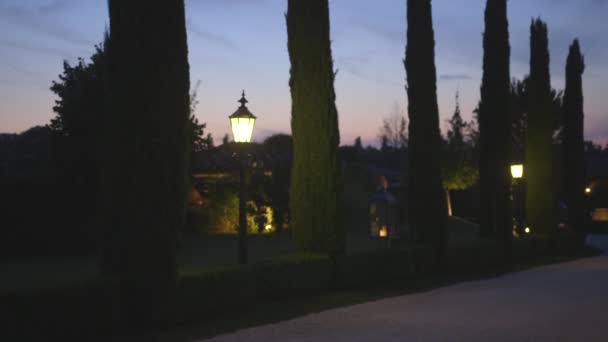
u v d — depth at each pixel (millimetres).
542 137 29781
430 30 20172
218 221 37656
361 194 44438
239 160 12969
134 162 9945
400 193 46094
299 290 13602
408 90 20219
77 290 8641
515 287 16281
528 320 11148
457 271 20172
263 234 37250
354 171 44969
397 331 9977
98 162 23703
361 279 15438
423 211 19656
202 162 35844
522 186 39344
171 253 10078
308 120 15266
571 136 32688
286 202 40156
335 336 9531
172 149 10227
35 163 27297
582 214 31969
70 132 24375
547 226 29453
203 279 10695
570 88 33094
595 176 60000
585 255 29875
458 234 40750
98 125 24156
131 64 10039
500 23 24594
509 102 24688
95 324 8883
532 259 26312
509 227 24203
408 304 12977
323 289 14336
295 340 9219
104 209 10016
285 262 13281
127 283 9602
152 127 10047
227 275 11266
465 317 11391
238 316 11133
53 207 23312
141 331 9641
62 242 23266
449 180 51844
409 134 20188
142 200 9883
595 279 18469
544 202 29594
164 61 10211
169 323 10016
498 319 11219
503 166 24266
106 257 9852
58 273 17078
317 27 15281
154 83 10102
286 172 41656
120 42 10133
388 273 16453
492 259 22656
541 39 29844
